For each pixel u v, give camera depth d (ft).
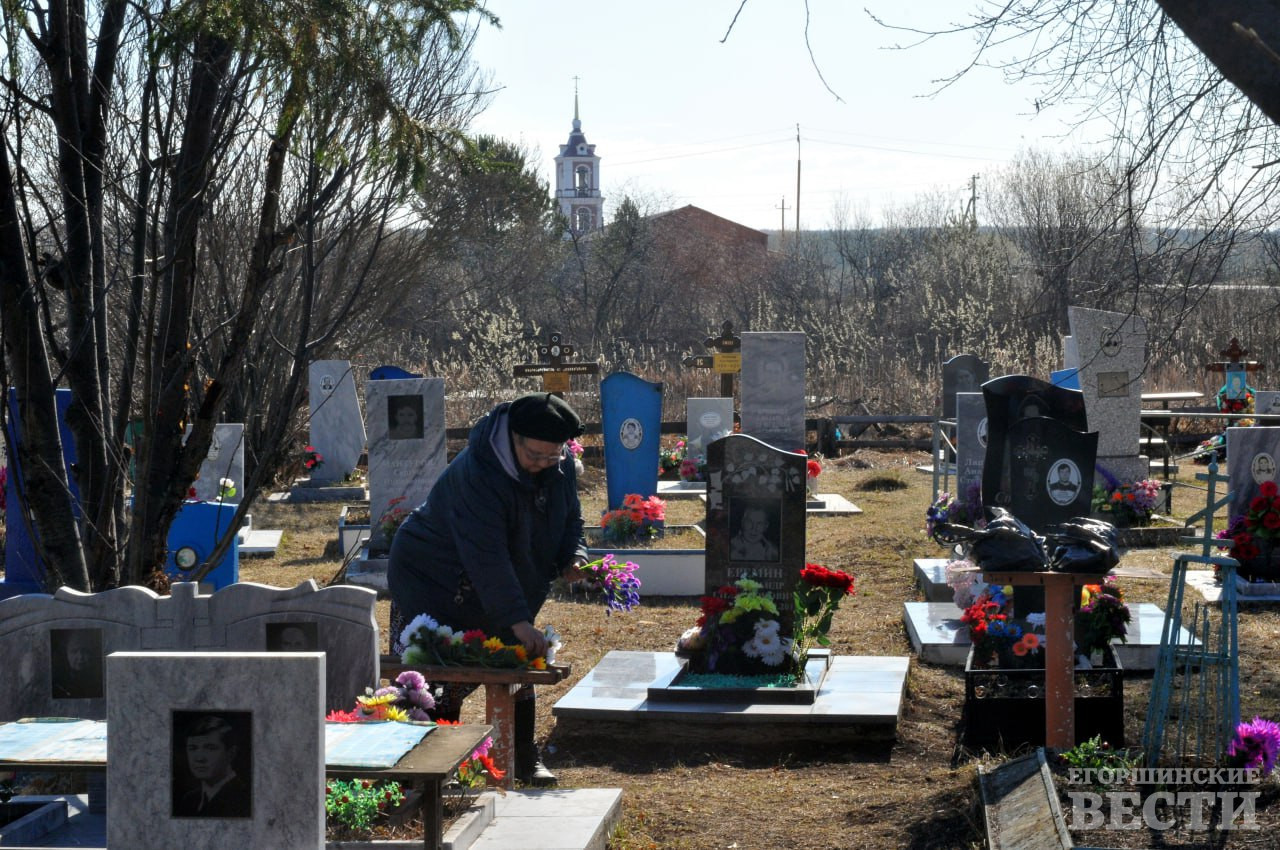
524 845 14.51
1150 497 43.04
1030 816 15.39
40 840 14.96
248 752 10.66
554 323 145.07
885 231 153.79
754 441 24.89
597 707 23.17
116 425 23.97
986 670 22.40
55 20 19.49
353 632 17.33
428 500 19.02
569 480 19.11
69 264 20.66
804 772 21.24
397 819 14.17
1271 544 33.14
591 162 289.12
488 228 105.19
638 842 16.87
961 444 43.21
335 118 19.80
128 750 10.73
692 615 35.32
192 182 20.62
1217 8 10.80
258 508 56.24
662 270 162.30
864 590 37.40
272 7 17.54
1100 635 23.09
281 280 43.60
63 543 20.67
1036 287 73.15
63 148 20.04
